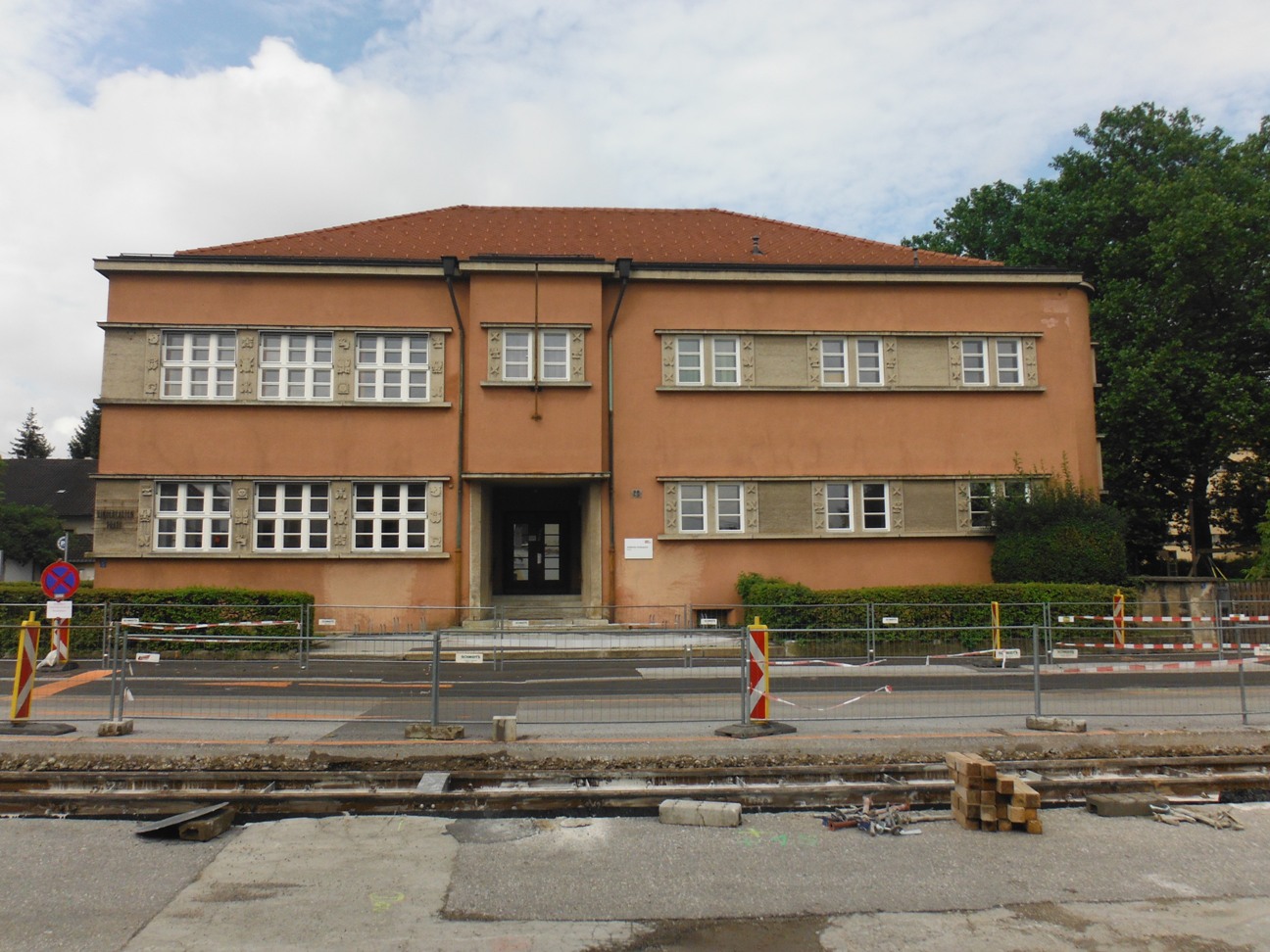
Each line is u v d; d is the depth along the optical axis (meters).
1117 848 7.09
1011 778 7.61
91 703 12.58
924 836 7.36
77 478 54.75
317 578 23.30
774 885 6.30
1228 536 34.31
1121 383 30.22
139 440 23.23
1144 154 34.16
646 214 31.28
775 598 21.84
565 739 9.88
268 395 23.73
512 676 15.70
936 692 13.77
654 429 24.50
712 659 16.88
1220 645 13.99
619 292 24.69
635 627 21.80
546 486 25.38
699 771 8.80
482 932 5.50
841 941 5.41
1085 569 22.48
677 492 24.41
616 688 14.27
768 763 9.23
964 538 24.95
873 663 16.28
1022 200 37.38
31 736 10.20
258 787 8.54
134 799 8.05
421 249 26.38
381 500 23.72
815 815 7.95
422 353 24.22
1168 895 6.14
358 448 23.66
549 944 5.34
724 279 24.91
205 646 18.67
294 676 14.12
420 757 9.41
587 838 7.30
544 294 24.14
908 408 25.28
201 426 23.39
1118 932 5.53
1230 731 10.37
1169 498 33.03
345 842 7.19
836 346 25.42
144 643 18.73
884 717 11.45
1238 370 30.48
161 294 23.58
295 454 23.52
